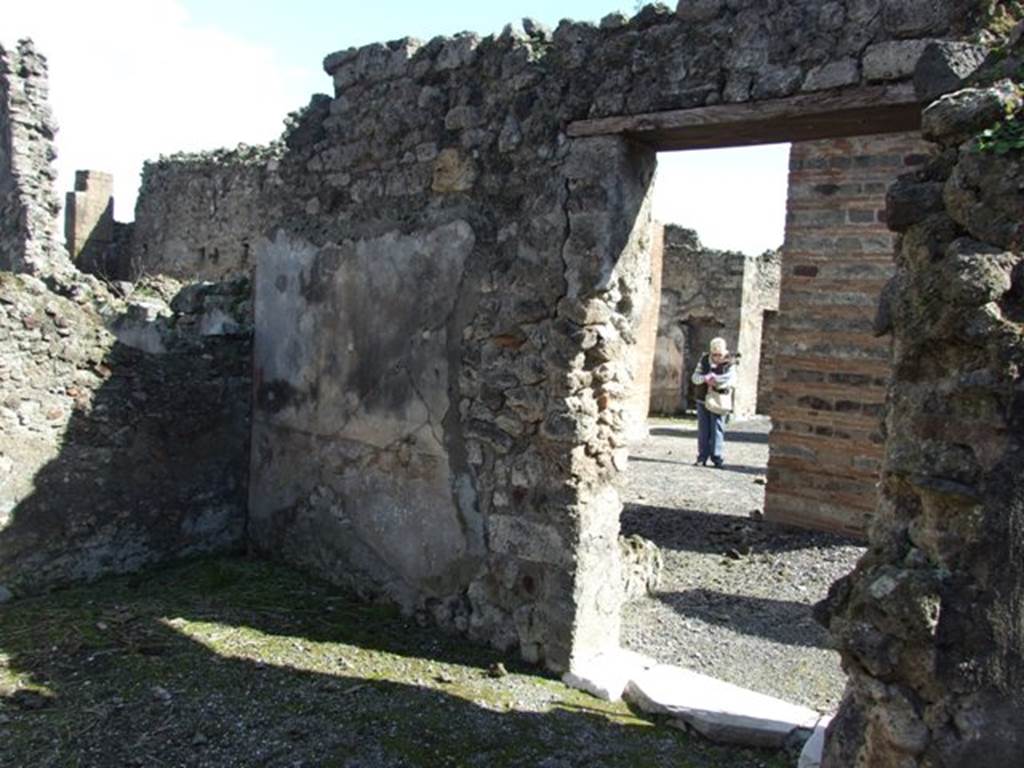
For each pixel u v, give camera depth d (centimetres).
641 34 399
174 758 338
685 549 693
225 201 1555
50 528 519
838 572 638
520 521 440
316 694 395
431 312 480
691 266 1728
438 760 345
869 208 711
